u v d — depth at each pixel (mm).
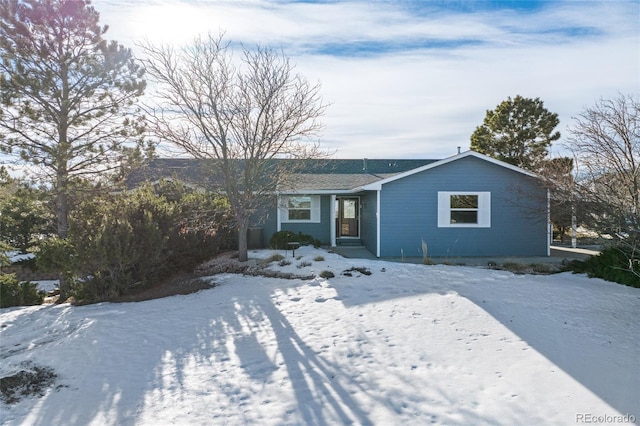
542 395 4184
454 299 7863
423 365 5082
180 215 12820
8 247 15039
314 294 8859
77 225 10547
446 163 15195
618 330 6188
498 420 3758
